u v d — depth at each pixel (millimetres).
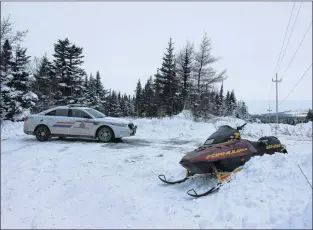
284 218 3330
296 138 12641
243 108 55781
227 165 5340
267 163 5043
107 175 6375
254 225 3320
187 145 10641
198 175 6043
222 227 3477
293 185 4184
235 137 5691
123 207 4527
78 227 3781
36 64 39094
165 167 7023
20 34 19797
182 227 3654
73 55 34750
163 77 38875
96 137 11445
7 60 19531
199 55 33688
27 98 19891
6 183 5629
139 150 9398
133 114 61406
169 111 37781
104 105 50938
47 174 6336
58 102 33156
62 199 4918
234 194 4359
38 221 3982
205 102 29703
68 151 9039
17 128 16016
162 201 4789
